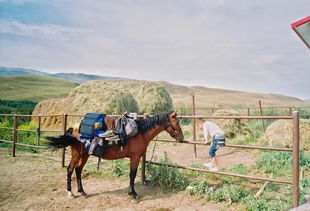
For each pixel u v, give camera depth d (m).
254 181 6.89
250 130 14.45
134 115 6.09
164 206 5.28
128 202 5.52
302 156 8.66
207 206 5.25
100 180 7.04
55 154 10.62
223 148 12.13
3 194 5.98
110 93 16.94
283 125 11.96
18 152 10.94
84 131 5.52
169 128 5.89
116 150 5.58
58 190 6.28
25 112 23.98
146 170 6.91
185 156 10.65
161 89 22.23
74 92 20.88
